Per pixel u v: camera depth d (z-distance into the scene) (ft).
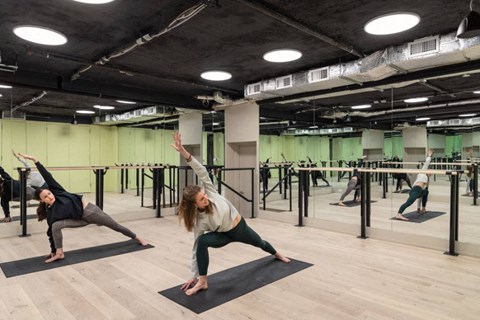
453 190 12.17
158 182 20.67
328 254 12.31
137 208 21.07
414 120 16.65
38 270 10.78
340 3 8.68
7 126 18.52
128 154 22.17
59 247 11.92
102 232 16.15
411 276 10.02
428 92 16.25
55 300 8.55
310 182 19.20
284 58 13.02
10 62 13.56
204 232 9.25
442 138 15.87
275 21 9.82
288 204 19.69
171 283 9.66
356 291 8.97
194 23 9.96
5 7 8.81
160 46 12.00
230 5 8.77
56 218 11.85
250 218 19.77
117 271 10.68
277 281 9.70
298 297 8.63
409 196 15.98
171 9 8.97
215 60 13.70
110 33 10.69
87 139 21.09
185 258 12.01
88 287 9.38
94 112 21.40
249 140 20.34
